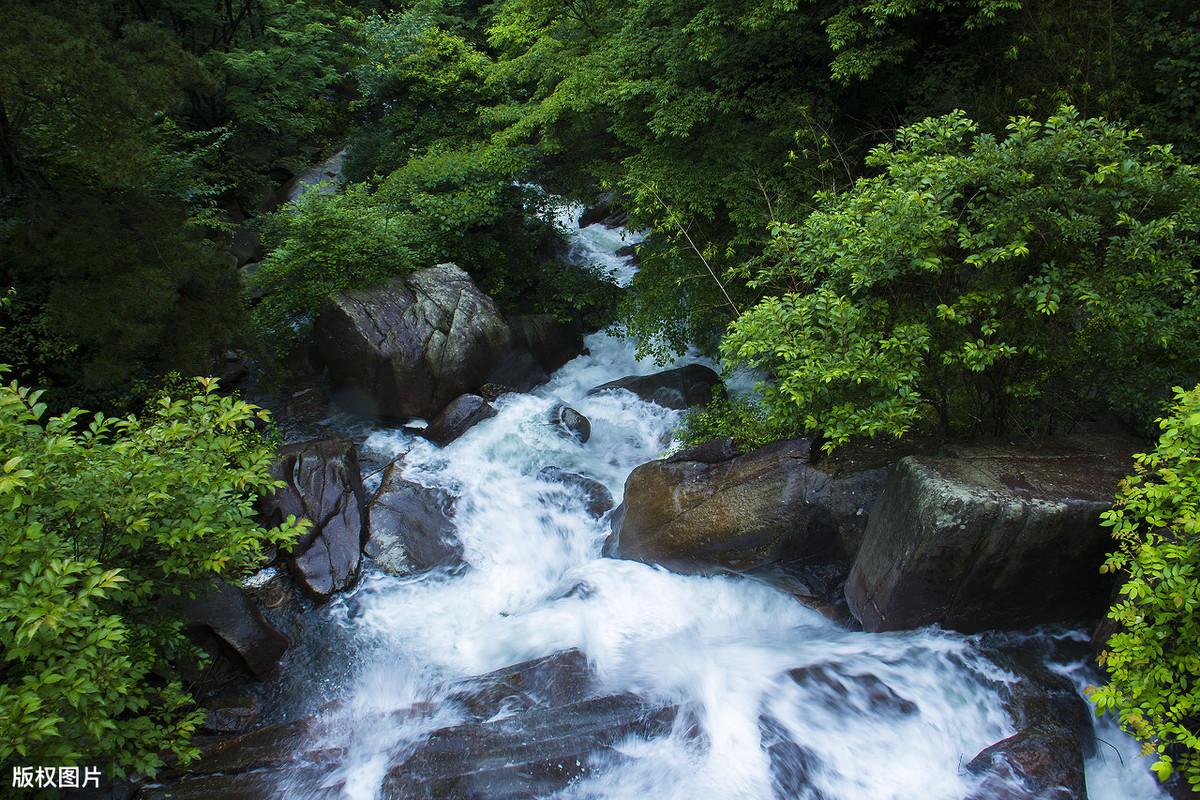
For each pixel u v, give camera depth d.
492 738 6.17
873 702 6.20
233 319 10.43
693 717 6.27
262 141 19.41
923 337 6.38
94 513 4.84
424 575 8.67
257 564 7.55
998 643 6.48
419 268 13.16
